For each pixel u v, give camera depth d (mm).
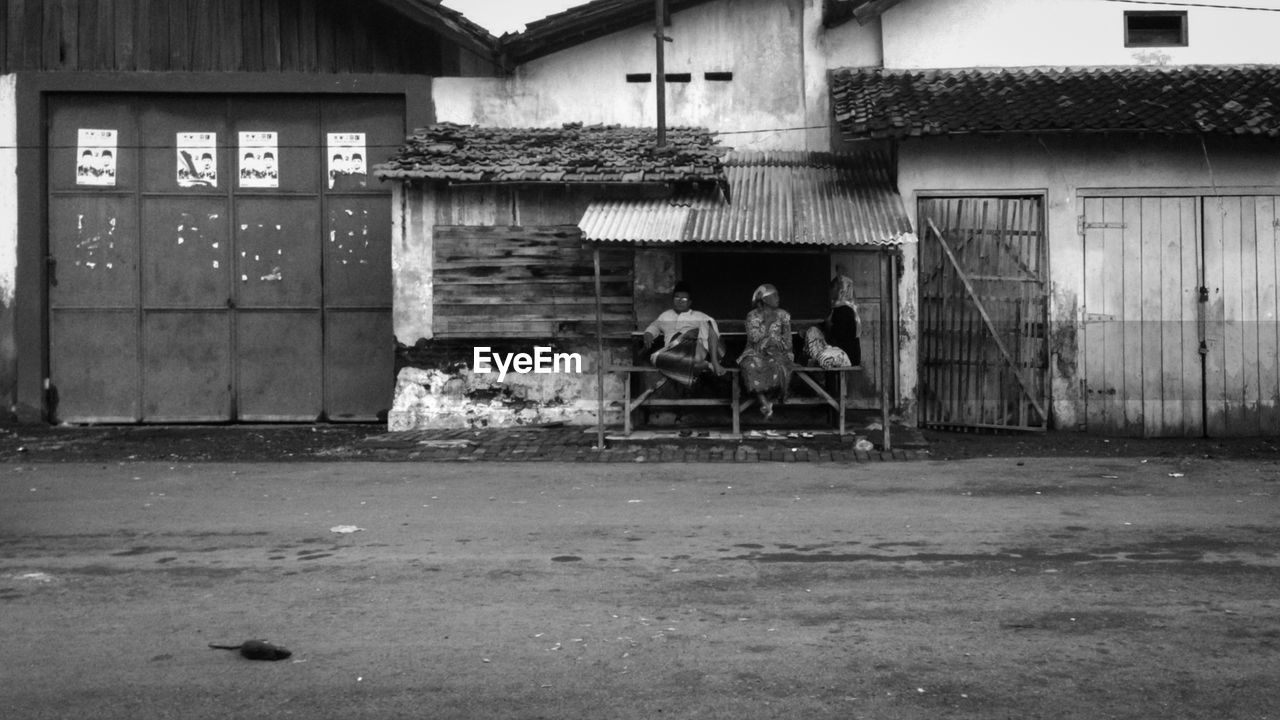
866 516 8688
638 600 6367
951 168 14102
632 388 14016
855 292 14086
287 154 15297
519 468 11297
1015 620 5918
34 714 4797
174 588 6758
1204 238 14086
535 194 14125
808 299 13969
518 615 6109
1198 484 10117
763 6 15133
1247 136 13367
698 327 12828
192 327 15281
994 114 13492
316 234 15297
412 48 15125
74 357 15250
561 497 9672
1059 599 6293
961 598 6336
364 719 4703
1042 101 13836
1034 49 15086
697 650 5492
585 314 14070
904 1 15047
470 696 4938
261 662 5398
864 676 5121
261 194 15289
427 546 7793
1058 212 14062
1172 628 5762
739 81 15133
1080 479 10414
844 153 14906
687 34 15094
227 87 15070
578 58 15117
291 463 11836
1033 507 9008
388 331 15297
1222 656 5344
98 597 6574
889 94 14234
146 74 15031
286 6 15102
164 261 15281
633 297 14031
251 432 14531
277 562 7391
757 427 13734
